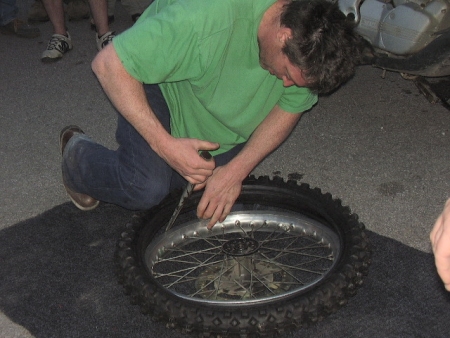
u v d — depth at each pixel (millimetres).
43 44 5418
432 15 3217
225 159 2783
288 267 2643
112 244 2941
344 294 2359
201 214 2676
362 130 3807
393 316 2445
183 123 2660
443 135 3717
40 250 2918
